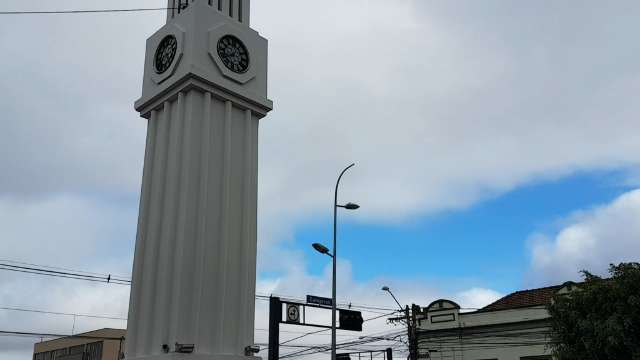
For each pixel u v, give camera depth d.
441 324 42.31
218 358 24.02
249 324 26.05
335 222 29.50
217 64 27.78
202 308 24.33
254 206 28.03
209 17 28.44
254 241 27.44
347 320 30.47
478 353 40.31
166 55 28.56
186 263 24.56
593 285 21.31
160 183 26.88
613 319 19.62
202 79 27.08
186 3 30.28
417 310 43.81
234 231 26.80
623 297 19.86
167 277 24.77
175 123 27.28
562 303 22.05
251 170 28.42
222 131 27.66
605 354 20.17
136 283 26.08
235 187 27.48
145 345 24.59
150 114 29.09
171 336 23.77
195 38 27.45
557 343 22.19
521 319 38.81
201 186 25.84
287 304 29.02
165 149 27.39
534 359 37.78
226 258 25.75
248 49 29.75
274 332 28.31
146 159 28.23
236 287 26.08
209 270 25.12
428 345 42.56
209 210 25.88
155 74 28.73
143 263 26.42
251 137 28.92
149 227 26.84
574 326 21.25
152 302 25.20
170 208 25.70
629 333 19.56
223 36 28.58
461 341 41.22
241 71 28.98
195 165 26.14
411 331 40.47
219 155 27.19
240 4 31.28
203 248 24.94
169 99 27.92
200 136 26.73
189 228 25.06
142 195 27.56
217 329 24.56
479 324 40.62
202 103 27.30
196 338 23.72
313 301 29.45
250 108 29.02
